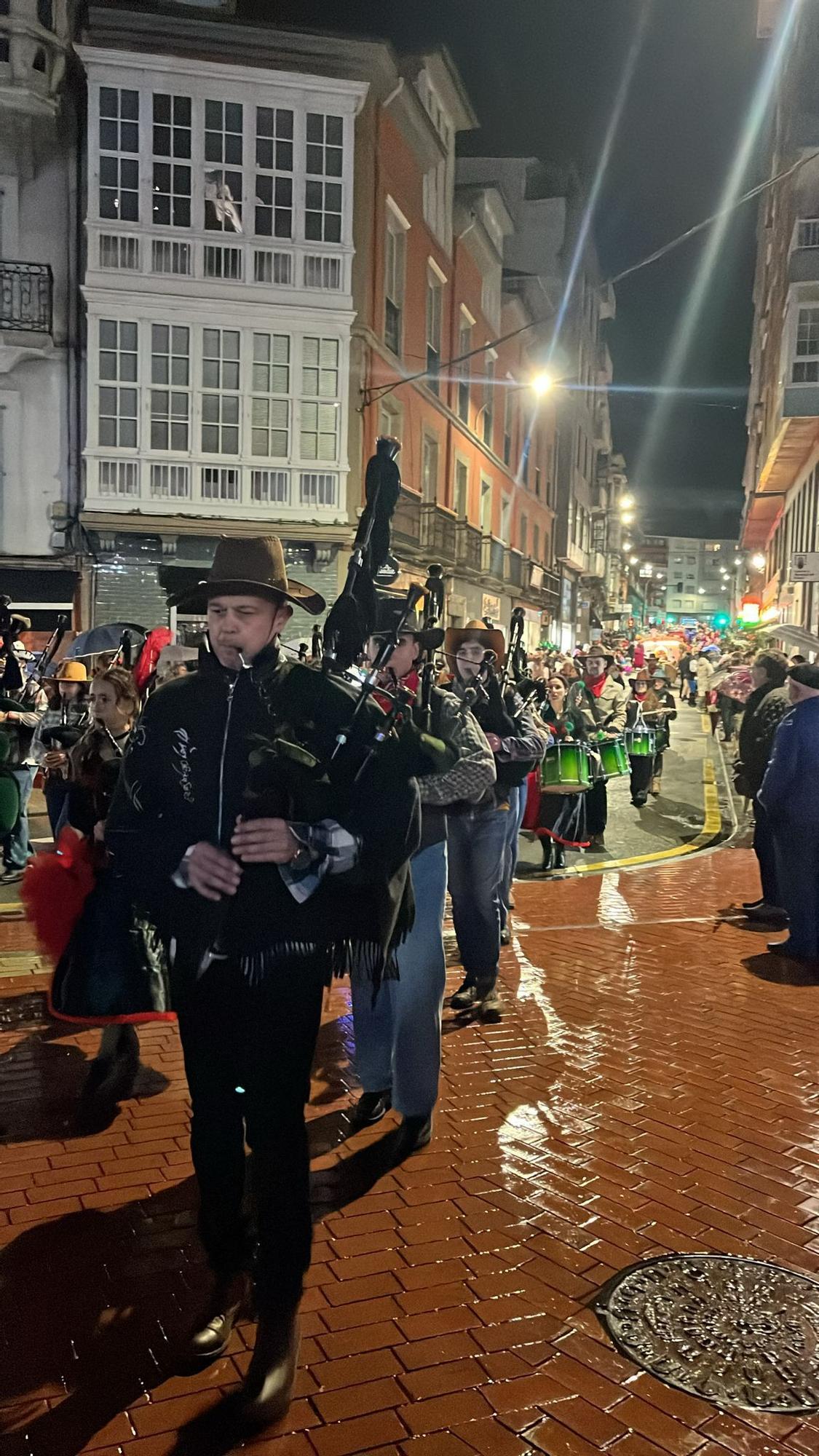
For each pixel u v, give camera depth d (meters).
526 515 34.50
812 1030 5.03
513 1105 4.10
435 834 3.55
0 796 7.81
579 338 40.69
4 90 16.28
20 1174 3.47
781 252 23.66
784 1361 2.59
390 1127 3.88
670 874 9.16
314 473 18.20
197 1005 2.46
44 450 17.58
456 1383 2.49
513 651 6.26
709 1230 3.20
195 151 17.34
